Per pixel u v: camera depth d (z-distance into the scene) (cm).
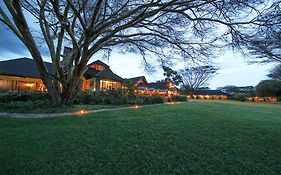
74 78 859
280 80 3166
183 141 392
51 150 314
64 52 1046
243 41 487
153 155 313
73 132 422
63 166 262
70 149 322
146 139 394
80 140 370
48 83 856
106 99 1199
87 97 1184
